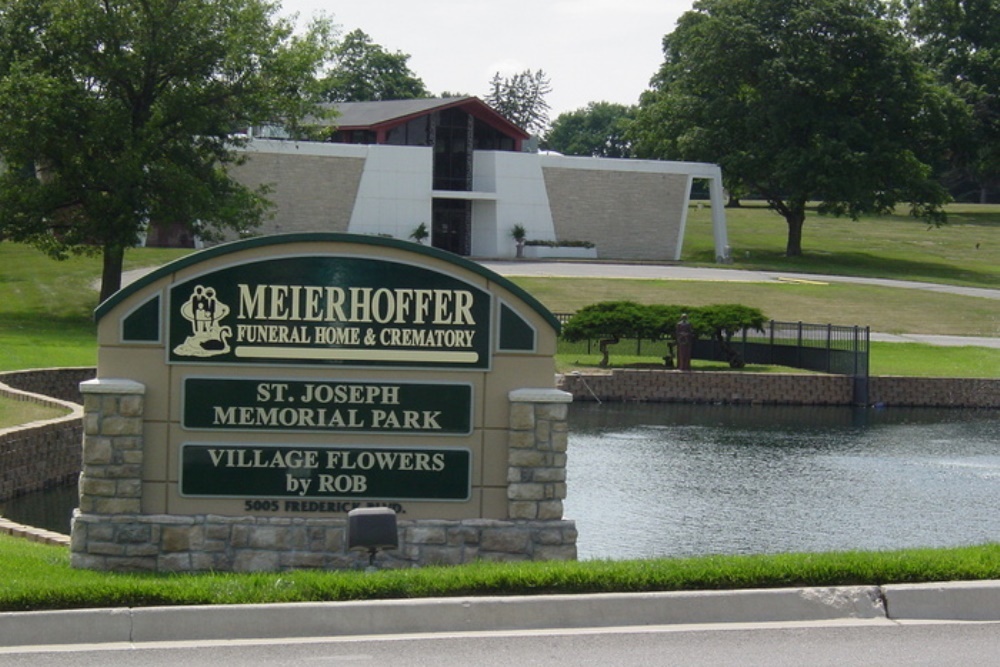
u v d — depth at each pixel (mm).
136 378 11680
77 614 8922
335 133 73938
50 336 39781
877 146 75750
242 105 43906
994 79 98375
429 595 9578
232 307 11734
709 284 61062
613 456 25734
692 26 87625
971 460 26047
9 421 22016
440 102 73875
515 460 11859
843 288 62156
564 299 54000
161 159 42250
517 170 73812
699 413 34281
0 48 42156
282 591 9406
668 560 10422
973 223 111062
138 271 56469
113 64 40875
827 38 77125
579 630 9289
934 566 10234
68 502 20312
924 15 101812
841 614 9758
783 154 75688
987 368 40781
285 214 68000
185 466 11680
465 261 11836
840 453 26875
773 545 17094
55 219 44469
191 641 8914
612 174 75688
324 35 45562
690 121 80812
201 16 42281
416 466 11867
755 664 8508
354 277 11812
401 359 11859
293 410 11781
